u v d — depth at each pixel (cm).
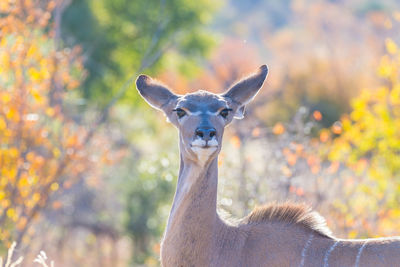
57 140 2830
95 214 4297
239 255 1491
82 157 2839
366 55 8369
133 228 4181
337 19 11825
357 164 2972
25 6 2708
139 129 5381
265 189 2775
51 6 2869
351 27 11525
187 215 1473
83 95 5644
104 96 5869
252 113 4781
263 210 1564
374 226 2733
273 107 6222
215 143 1436
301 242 1493
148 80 1630
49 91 2809
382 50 8044
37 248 3416
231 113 1589
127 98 5919
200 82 7006
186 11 6450
